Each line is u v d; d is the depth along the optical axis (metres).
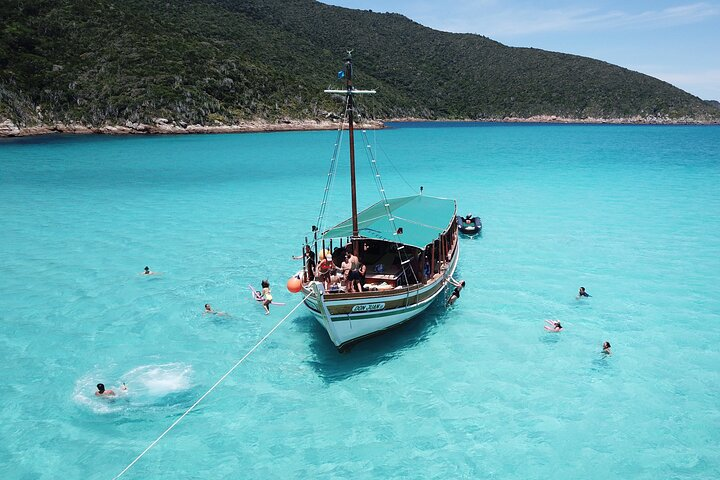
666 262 23.83
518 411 13.22
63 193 42.88
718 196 38.50
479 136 114.06
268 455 11.89
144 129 104.00
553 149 79.50
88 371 15.34
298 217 34.22
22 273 23.41
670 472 11.07
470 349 16.30
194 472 11.41
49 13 115.12
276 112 126.62
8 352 16.34
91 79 107.62
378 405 13.62
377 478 11.13
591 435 12.27
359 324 15.58
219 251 26.66
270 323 18.48
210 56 127.69
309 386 14.56
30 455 11.90
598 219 31.92
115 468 11.54
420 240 17.47
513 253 25.53
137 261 25.08
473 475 11.14
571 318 18.28
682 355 15.66
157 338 17.36
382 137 110.06
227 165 60.84
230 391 14.36
